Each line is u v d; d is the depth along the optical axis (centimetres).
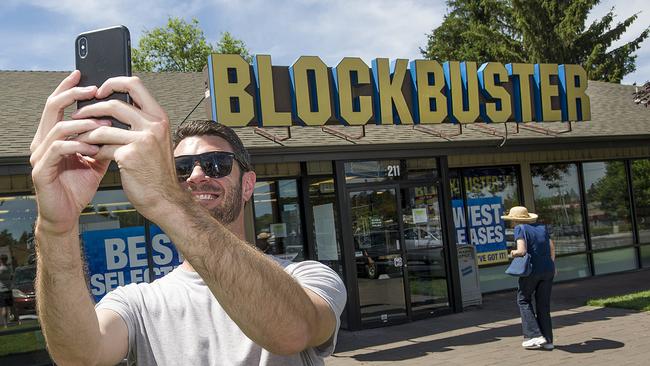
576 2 3281
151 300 186
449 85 1038
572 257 1426
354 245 1012
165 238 944
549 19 3362
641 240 1534
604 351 755
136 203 121
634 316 952
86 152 123
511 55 3381
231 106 860
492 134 1162
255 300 130
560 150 1348
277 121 889
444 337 905
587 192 1468
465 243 1302
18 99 1091
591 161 1482
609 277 1423
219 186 184
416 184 1071
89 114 123
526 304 792
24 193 862
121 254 913
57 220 137
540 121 1121
